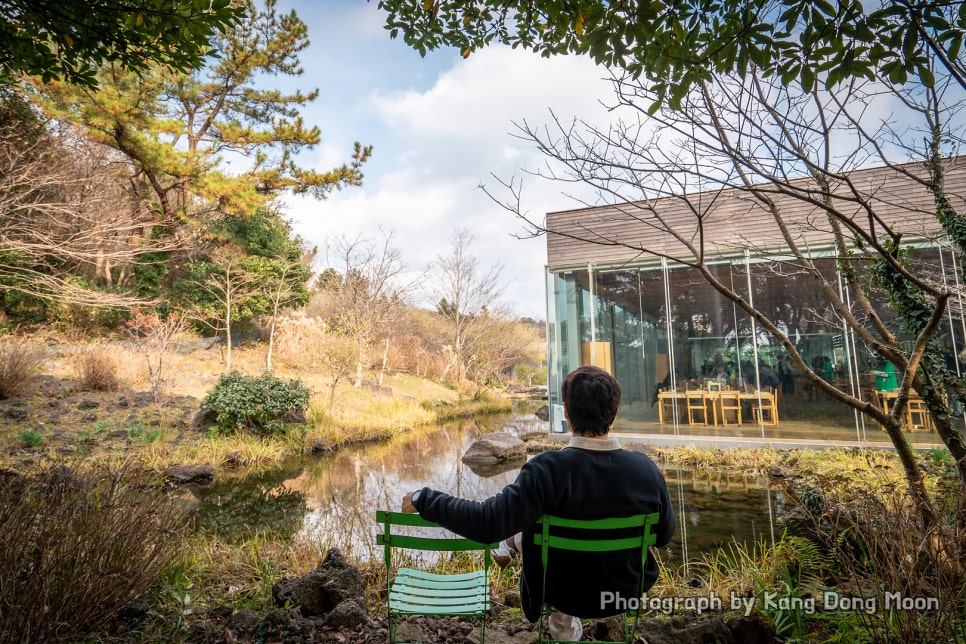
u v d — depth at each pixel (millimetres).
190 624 2791
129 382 11562
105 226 9695
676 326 10531
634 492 1648
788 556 3277
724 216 9789
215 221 15867
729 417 10055
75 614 2398
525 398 25547
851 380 9109
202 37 2861
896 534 2346
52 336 12844
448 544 1947
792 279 9570
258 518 6176
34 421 8805
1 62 3107
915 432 8570
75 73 3182
